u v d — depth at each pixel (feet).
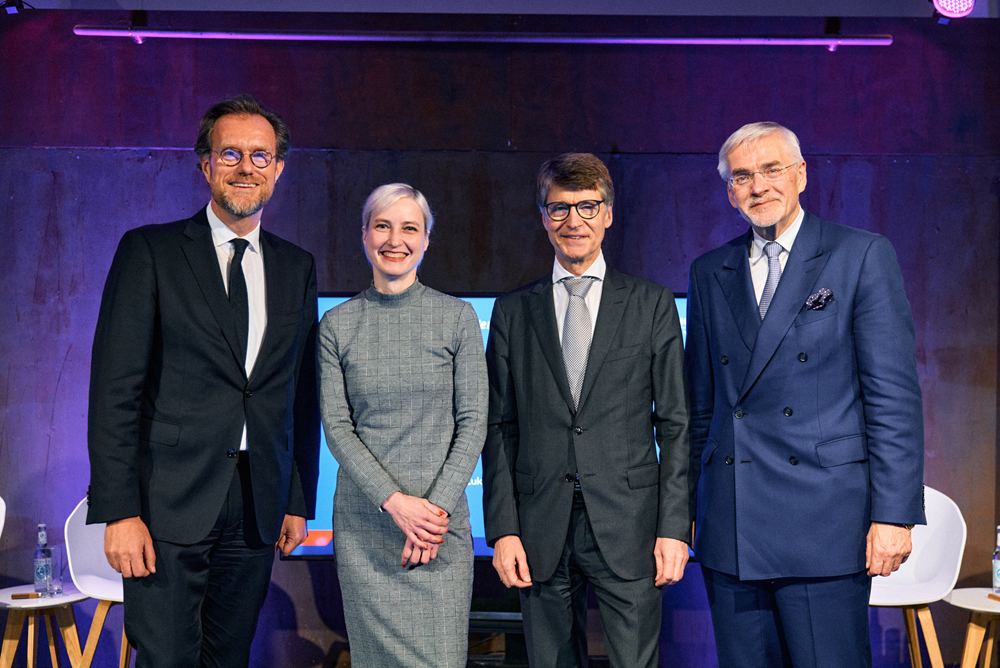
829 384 6.38
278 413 6.61
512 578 6.47
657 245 10.71
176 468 6.21
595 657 10.44
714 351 6.88
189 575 6.23
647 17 10.71
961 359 10.61
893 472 6.10
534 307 6.88
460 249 10.66
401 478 6.38
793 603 6.42
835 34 10.52
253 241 6.77
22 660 10.64
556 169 6.77
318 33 10.41
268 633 10.55
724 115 10.69
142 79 10.62
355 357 6.55
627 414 6.54
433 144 10.66
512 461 6.86
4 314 10.54
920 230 10.65
